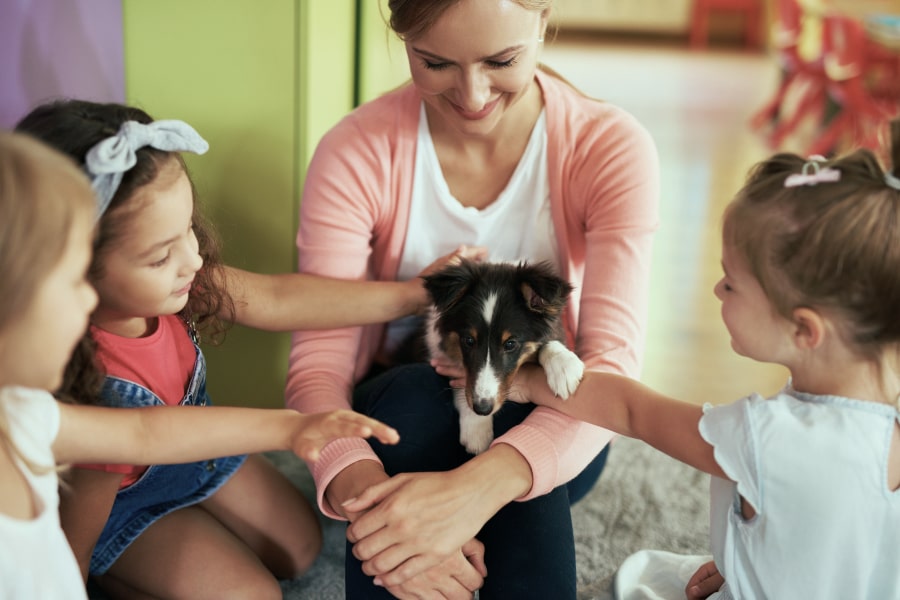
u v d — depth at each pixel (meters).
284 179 2.27
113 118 1.44
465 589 1.56
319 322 1.85
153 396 1.59
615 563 2.02
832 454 1.27
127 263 1.42
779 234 1.29
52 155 1.12
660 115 6.68
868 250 1.23
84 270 1.17
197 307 1.73
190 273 1.52
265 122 2.22
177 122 1.44
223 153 2.24
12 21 1.93
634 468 2.39
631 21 10.51
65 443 1.27
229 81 2.19
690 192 4.95
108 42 2.13
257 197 2.28
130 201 1.38
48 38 2.01
